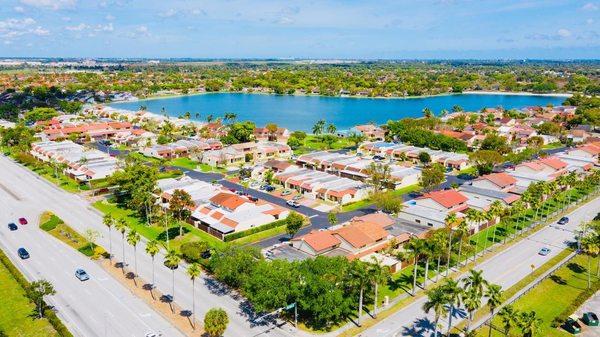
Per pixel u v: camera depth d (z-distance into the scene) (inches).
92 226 6127.0
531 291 4505.4
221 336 3695.9
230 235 5674.2
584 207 7047.2
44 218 6387.8
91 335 3703.3
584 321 4037.9
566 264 5093.5
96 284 4559.5
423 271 4938.5
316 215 6678.2
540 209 6904.5
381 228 5433.1
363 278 3786.9
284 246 5241.1
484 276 4815.5
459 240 5093.5
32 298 3887.8
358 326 3885.3
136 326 3846.0
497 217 6373.0
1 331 3727.9
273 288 3762.3
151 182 6668.3
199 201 6643.7
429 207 6491.1
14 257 5132.9
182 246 5064.0
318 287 3757.4
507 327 3307.1
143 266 4987.7
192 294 4409.5
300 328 3853.3
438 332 3799.2
